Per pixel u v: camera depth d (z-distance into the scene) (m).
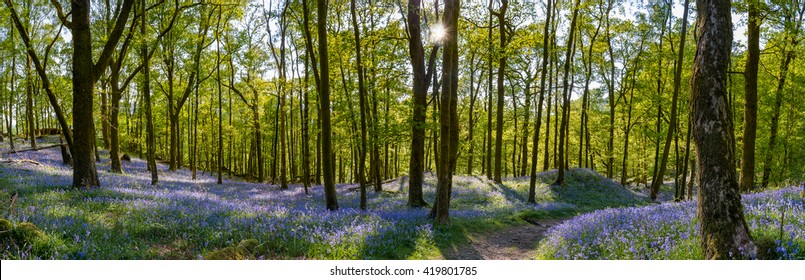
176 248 9.37
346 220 13.43
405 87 23.17
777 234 7.81
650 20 31.33
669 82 34.78
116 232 9.70
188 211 13.17
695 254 7.75
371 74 23.33
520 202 24.89
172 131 29.67
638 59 35.94
